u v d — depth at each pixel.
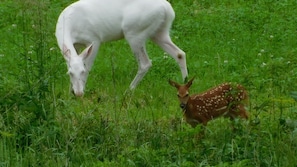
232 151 10.55
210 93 12.28
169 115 13.51
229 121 12.12
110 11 15.70
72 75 14.68
